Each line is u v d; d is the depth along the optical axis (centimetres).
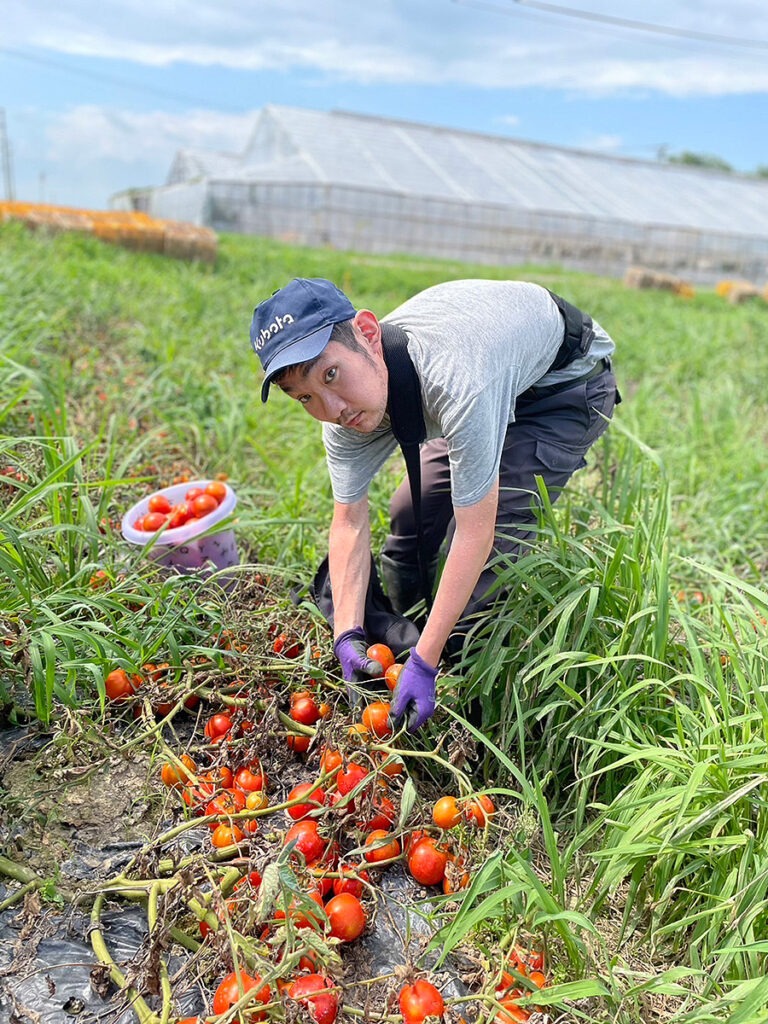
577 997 181
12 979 194
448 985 200
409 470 249
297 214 3089
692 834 221
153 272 1137
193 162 4238
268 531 362
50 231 1307
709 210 3966
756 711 250
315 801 222
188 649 264
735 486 481
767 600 242
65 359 548
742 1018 174
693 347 1029
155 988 184
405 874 229
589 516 326
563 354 273
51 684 237
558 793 258
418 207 3144
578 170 3875
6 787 236
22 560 272
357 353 214
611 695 264
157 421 505
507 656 269
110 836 229
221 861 208
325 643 284
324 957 171
